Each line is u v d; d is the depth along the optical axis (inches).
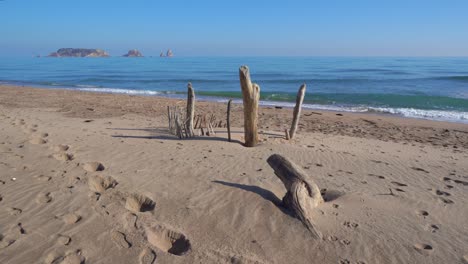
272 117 588.1
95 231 142.9
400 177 235.1
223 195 179.5
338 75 1947.6
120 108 625.3
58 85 1330.0
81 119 451.2
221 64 4382.4
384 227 157.4
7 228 141.9
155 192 182.7
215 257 130.0
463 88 1181.7
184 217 157.8
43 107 592.4
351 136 435.5
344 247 140.2
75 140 289.0
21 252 126.5
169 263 125.3
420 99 900.0
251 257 131.2
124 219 153.9
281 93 1056.8
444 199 195.6
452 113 698.8
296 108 348.2
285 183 171.6
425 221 166.4
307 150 299.4
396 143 389.4
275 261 130.5
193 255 130.6
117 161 233.6
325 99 925.2
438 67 3029.0
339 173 236.8
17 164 217.5
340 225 155.8
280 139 344.8
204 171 219.1
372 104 838.5
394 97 934.4
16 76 1920.5
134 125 410.6
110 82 1537.9
